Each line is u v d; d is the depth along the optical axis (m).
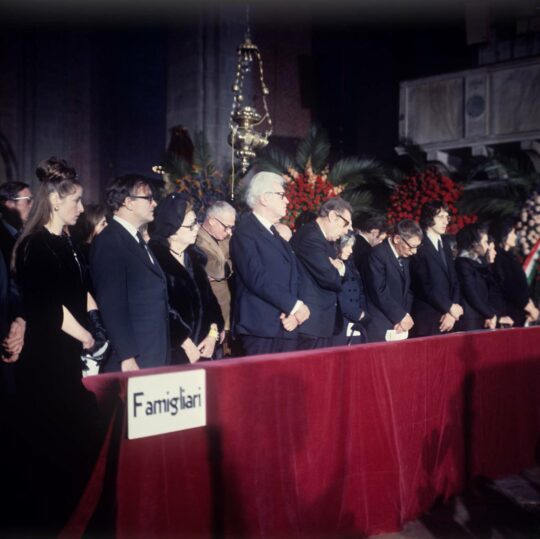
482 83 11.87
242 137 7.33
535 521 3.51
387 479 3.23
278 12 14.44
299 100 14.77
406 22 14.61
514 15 11.89
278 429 2.76
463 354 3.94
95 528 2.25
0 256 2.74
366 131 15.18
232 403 2.58
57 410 2.35
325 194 7.29
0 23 14.34
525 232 8.19
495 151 11.76
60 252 2.74
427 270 5.55
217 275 4.60
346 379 3.08
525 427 4.53
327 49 15.25
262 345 3.96
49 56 14.84
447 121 12.27
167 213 3.71
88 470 2.27
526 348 4.57
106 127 16.16
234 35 13.24
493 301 6.69
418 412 3.53
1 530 2.17
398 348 3.39
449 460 3.80
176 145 12.87
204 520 2.47
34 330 2.56
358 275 4.92
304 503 2.85
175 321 3.55
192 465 2.45
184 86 13.19
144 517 2.30
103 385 2.31
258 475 2.67
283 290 3.88
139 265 3.21
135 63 16.77
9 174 14.35
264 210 4.06
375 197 12.95
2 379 2.52
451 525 3.43
